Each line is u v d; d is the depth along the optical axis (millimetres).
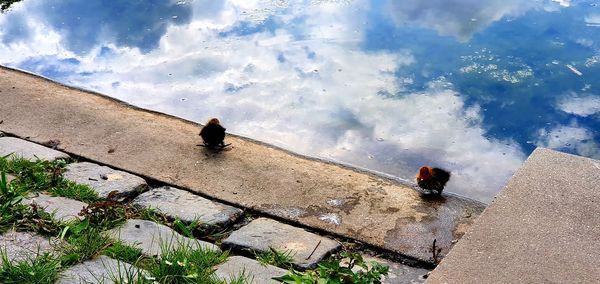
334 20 7328
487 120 5285
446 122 5270
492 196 4344
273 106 5578
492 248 3068
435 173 4145
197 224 3799
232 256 3500
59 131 4922
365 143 5004
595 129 5082
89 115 5148
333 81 5965
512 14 7293
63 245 3324
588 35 6660
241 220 3963
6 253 3135
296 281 2949
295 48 6664
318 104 5590
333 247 3652
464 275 2906
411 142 5012
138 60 6586
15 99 5395
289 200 4109
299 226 3883
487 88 5742
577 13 7250
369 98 5652
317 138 5066
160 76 6199
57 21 7688
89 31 7363
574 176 3574
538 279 2859
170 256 3197
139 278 2943
